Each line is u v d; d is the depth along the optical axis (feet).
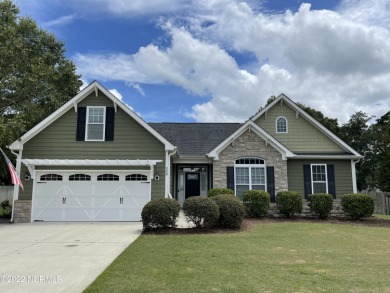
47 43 82.79
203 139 68.39
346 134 135.33
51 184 49.73
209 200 39.11
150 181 49.98
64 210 49.24
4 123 53.47
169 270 21.38
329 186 60.85
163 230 38.47
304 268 22.00
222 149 57.11
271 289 17.67
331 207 50.31
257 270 21.44
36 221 48.65
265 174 56.34
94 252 27.32
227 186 56.03
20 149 49.88
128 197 49.67
